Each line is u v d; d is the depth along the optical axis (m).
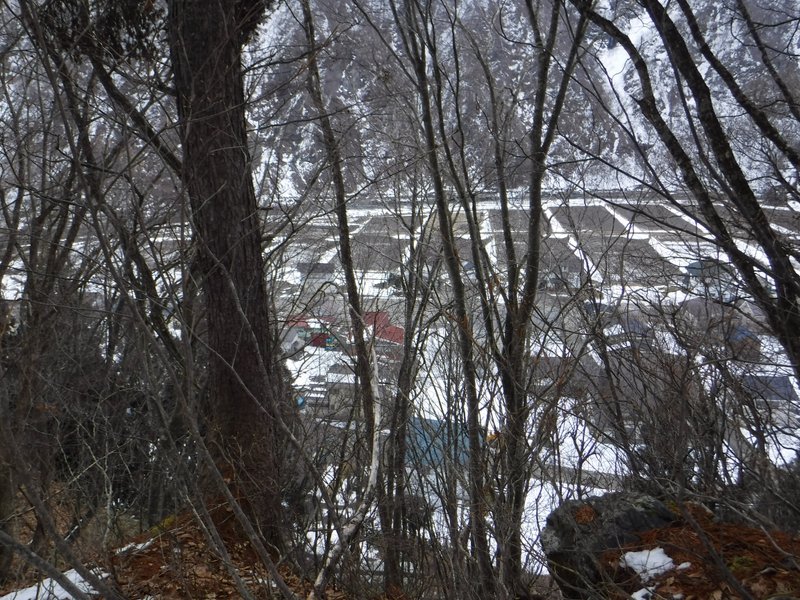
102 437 6.91
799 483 5.35
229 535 5.28
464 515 5.79
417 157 6.80
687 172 4.26
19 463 3.01
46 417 6.00
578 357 5.30
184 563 4.82
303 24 7.15
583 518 4.77
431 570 5.89
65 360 7.67
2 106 7.51
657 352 5.79
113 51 6.04
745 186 4.18
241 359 5.97
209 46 5.94
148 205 8.20
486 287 6.91
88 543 4.94
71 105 5.77
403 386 6.55
